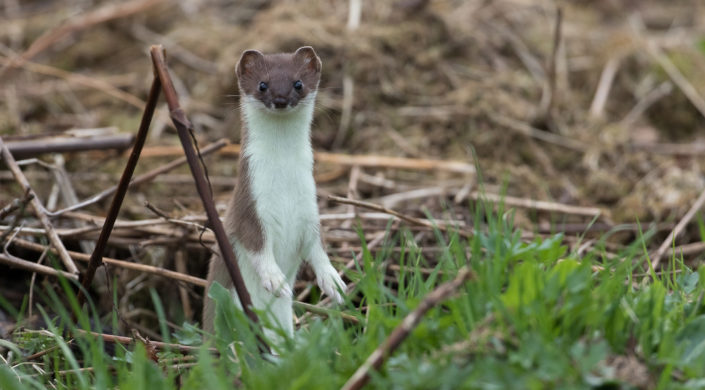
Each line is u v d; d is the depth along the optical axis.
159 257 10.84
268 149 8.39
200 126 14.31
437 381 5.74
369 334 6.51
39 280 11.09
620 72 16.11
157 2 16.36
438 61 15.41
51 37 15.51
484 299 6.49
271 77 8.39
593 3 18.61
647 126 15.33
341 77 14.81
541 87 15.49
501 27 16.73
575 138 14.62
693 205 12.27
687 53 16.69
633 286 8.02
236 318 7.06
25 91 14.84
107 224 8.02
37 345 8.31
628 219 12.76
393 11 15.94
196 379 6.42
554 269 6.80
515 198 13.11
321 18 15.84
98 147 11.58
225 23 16.58
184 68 15.49
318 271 8.50
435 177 13.48
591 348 5.88
